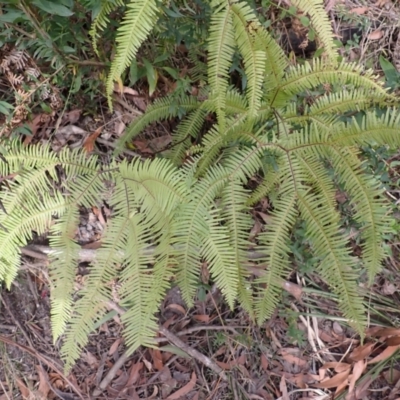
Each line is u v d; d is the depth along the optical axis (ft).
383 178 4.79
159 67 4.57
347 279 4.02
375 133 3.96
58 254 3.84
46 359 4.78
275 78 3.86
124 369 4.89
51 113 4.54
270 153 4.17
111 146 4.81
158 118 4.54
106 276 3.84
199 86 4.69
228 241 4.00
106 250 3.85
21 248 4.57
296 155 4.12
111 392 4.83
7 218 3.81
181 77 4.63
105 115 4.80
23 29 3.86
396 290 5.06
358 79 3.95
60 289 3.83
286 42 5.00
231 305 3.92
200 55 4.63
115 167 4.07
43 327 4.82
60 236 3.85
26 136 4.55
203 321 5.00
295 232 4.74
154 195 3.87
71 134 4.71
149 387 4.91
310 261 4.75
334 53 3.51
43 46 3.91
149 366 4.91
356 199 4.03
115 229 3.88
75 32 3.96
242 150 4.15
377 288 5.06
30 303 4.81
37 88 4.18
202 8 4.13
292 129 4.32
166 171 3.89
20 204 3.84
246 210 4.83
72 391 4.81
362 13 5.17
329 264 4.03
